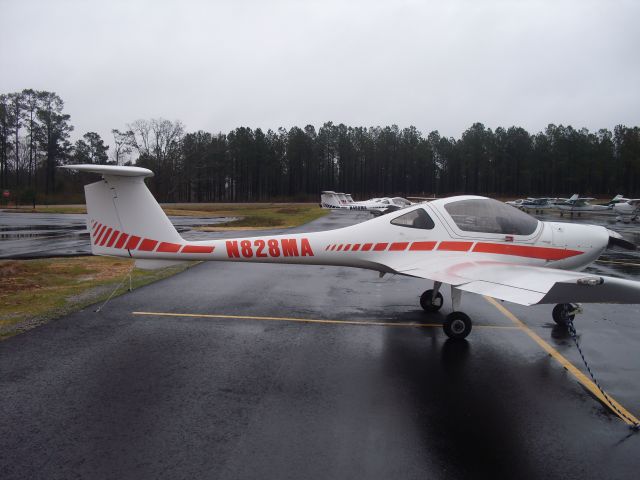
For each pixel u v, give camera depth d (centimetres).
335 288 999
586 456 357
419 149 10662
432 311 804
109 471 331
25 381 488
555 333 680
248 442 372
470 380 505
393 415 421
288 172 10544
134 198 695
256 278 1108
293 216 3831
